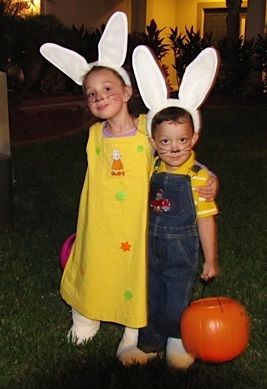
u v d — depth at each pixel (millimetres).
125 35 2055
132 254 2043
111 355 2172
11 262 3047
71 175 5016
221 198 4301
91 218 2078
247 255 3158
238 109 9234
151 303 2100
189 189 2006
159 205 2029
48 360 2131
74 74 2143
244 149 6402
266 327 2391
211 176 2029
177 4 11828
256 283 2811
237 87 9867
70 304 2197
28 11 8898
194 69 1994
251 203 4211
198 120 2023
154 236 2041
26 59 7340
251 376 2059
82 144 6410
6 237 3432
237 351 1997
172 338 2092
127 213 2039
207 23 11797
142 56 1989
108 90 2031
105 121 2135
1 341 2252
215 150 6281
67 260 2295
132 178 2033
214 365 2107
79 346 2225
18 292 2688
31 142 6496
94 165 2090
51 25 7668
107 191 2051
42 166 5355
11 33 7035
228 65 9906
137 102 2102
